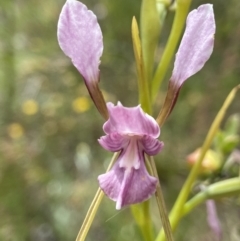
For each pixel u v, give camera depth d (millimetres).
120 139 89
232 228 207
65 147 263
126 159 88
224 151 134
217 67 243
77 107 264
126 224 223
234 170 133
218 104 242
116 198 86
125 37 255
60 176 252
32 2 272
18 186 246
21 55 270
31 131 271
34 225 239
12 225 236
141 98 98
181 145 241
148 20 106
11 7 268
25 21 270
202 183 134
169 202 230
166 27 232
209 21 85
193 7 239
